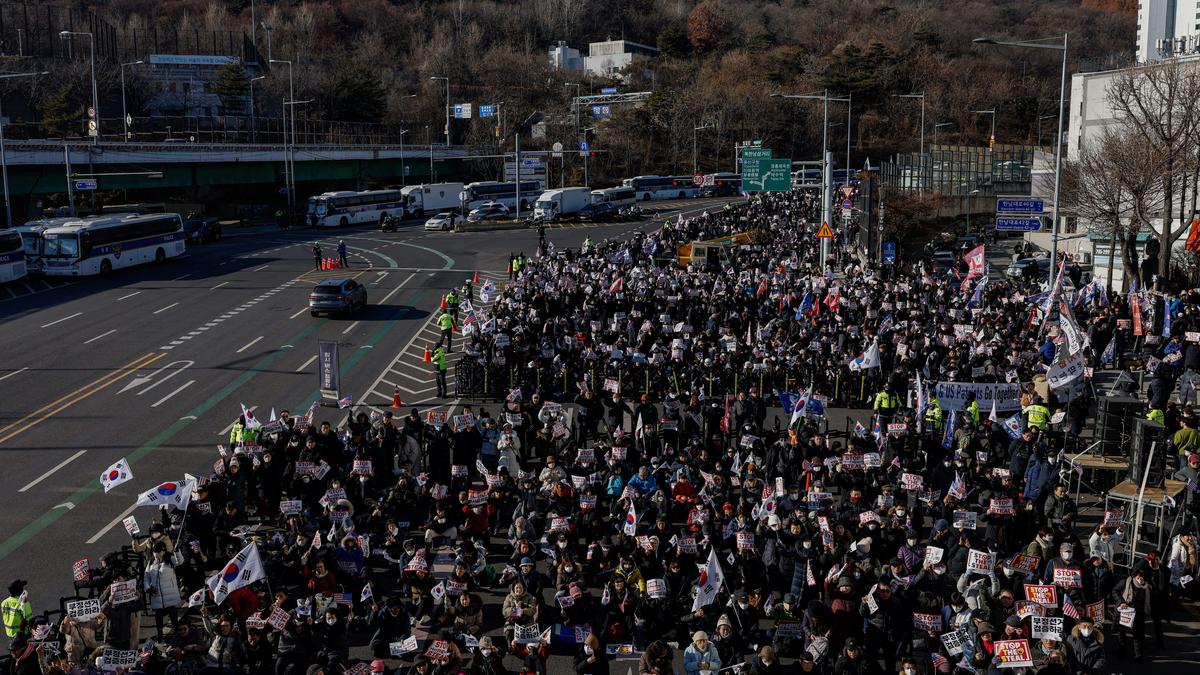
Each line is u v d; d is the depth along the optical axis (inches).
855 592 721.6
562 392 1433.3
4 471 1138.0
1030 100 6328.7
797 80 6683.1
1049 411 1163.9
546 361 1513.3
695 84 6909.5
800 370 1428.4
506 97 6574.8
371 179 5590.6
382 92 6102.4
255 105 5689.0
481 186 4638.3
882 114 6368.1
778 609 749.3
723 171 6058.1
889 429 1050.7
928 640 689.0
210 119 5216.5
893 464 988.6
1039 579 770.8
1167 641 781.9
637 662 745.6
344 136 5388.8
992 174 3671.3
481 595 845.8
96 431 1289.4
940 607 700.7
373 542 894.4
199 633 706.8
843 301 1704.0
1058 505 876.0
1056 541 818.2
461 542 837.8
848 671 651.5
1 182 3186.5
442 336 1786.4
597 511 893.2
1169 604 824.3
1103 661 674.8
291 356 1720.0
